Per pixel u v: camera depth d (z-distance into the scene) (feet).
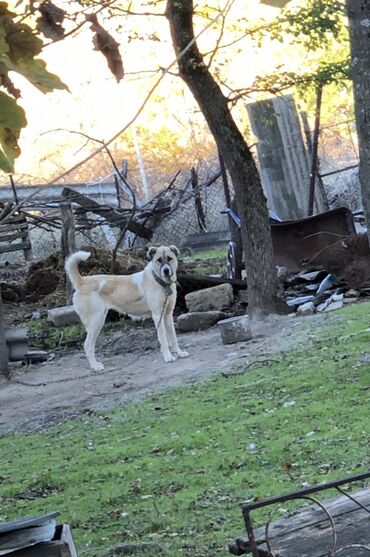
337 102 70.08
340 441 21.99
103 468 23.59
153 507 19.71
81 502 20.95
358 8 12.96
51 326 50.49
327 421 24.07
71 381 38.37
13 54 6.88
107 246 65.98
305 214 60.18
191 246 72.49
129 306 40.14
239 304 48.42
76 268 41.32
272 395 28.45
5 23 6.88
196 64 41.68
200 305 47.70
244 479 20.39
